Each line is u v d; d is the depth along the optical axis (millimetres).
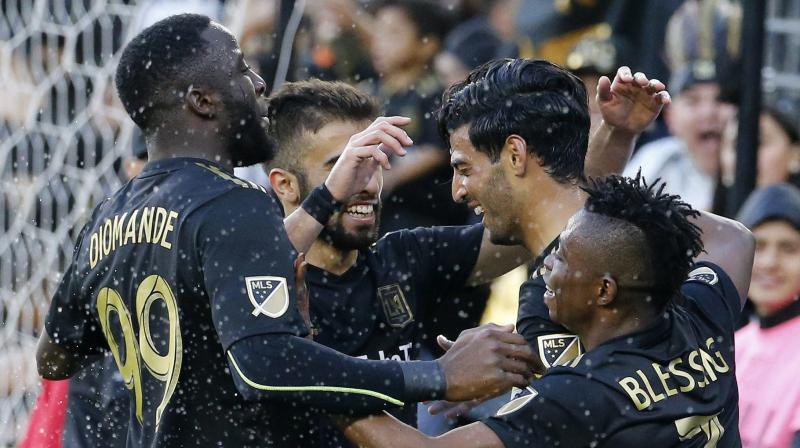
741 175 15359
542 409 9406
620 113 11094
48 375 10977
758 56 15188
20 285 17984
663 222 9484
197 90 9664
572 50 19031
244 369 8938
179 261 9242
